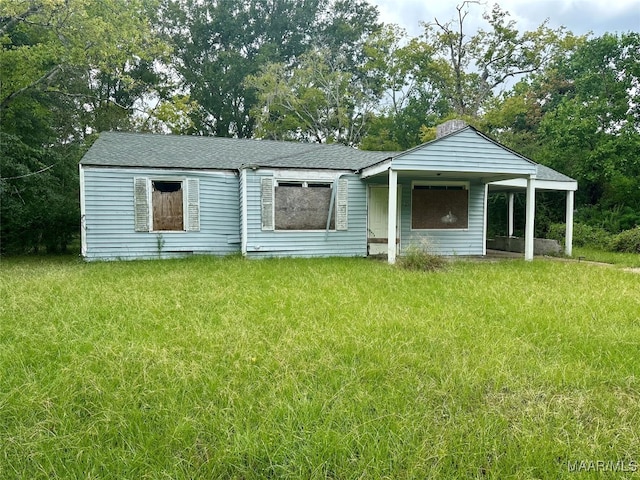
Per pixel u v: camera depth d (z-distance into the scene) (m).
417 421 2.26
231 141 14.14
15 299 5.09
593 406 2.46
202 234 11.33
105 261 10.08
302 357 3.14
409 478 1.83
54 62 14.80
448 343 3.52
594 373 2.91
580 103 18.50
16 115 14.67
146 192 10.65
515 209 18.12
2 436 2.12
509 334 3.79
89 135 21.09
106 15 13.98
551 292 5.76
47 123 16.84
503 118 25.22
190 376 2.76
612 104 17.92
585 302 5.04
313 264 9.31
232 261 9.89
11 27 13.64
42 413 2.34
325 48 32.50
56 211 12.27
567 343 3.56
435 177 11.98
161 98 25.84
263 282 6.65
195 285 6.29
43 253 12.59
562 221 17.78
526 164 10.21
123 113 23.33
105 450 2.02
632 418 2.31
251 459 1.95
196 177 11.12
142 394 2.53
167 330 3.85
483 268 8.63
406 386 2.68
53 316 4.32
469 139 9.84
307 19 37.62
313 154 12.84
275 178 10.98
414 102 29.61
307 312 4.51
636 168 16.72
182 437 2.09
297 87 30.66
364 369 2.93
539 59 26.78
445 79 27.83
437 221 12.37
